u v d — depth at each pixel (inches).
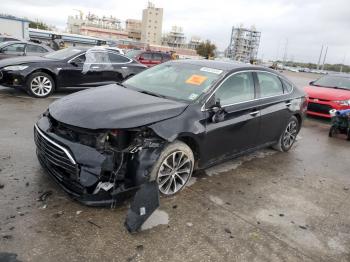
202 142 167.8
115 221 136.7
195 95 174.7
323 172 222.7
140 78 207.3
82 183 130.1
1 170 169.5
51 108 159.9
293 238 141.1
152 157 142.9
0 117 265.3
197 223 142.8
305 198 179.8
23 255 113.0
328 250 136.3
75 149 133.8
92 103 155.6
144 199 135.6
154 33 5300.2
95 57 393.4
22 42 532.7
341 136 333.1
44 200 145.9
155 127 145.8
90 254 117.4
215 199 165.3
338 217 163.5
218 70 193.3
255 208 161.8
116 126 136.4
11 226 126.6
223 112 173.5
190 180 183.3
